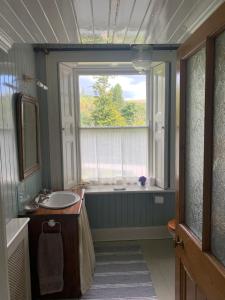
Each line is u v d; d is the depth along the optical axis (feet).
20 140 7.55
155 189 11.21
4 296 4.56
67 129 10.90
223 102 3.53
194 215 4.67
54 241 7.45
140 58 9.14
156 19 5.44
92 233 11.44
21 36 6.28
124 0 4.62
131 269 9.18
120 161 11.91
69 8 4.84
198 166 4.44
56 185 10.61
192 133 4.69
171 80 10.54
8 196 6.73
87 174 11.91
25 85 8.64
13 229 6.21
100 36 6.45
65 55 10.18
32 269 7.59
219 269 3.57
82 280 7.80
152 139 11.89
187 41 4.61
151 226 11.62
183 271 5.14
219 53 3.60
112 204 11.39
